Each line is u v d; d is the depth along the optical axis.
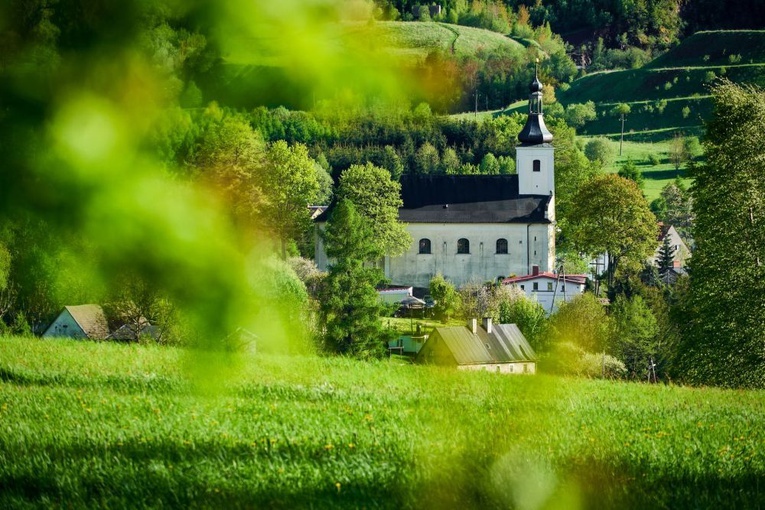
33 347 71.44
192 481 39.94
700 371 146.25
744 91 166.12
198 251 12.62
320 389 66.31
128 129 12.48
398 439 48.31
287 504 36.94
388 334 194.38
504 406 21.58
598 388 90.50
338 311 191.88
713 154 163.75
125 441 47.25
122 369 68.69
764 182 157.88
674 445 56.38
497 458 20.84
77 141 12.25
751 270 150.00
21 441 46.31
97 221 12.34
